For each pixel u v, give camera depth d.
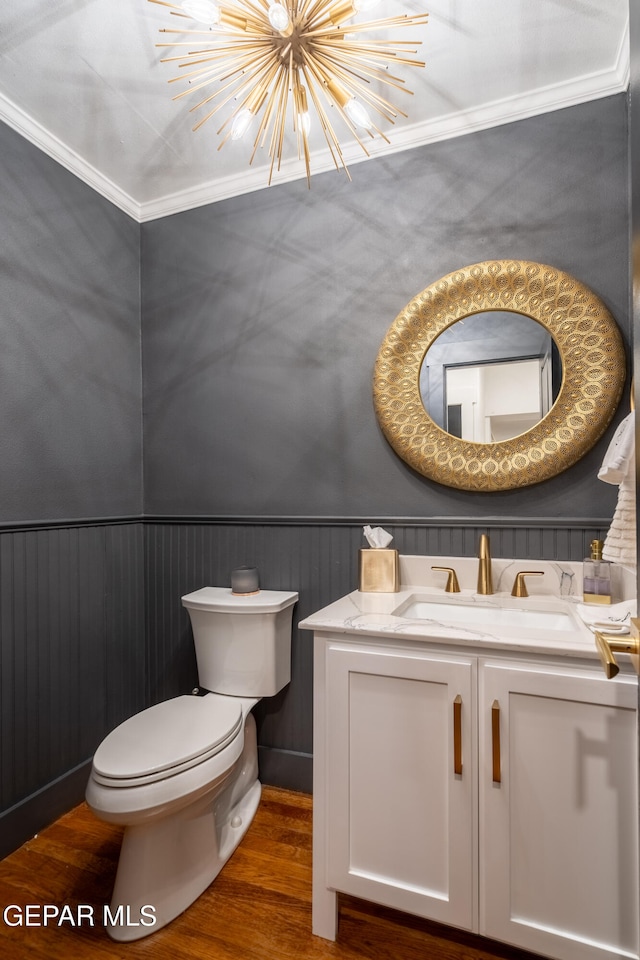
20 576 1.63
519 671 1.10
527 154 1.64
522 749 1.10
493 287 1.64
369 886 1.20
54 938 1.24
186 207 2.12
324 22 1.12
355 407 1.84
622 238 1.55
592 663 1.05
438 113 1.71
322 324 1.89
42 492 1.73
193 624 1.80
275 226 1.97
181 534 2.10
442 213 1.74
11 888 1.40
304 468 1.91
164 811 1.23
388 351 1.75
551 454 1.56
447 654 1.16
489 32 1.40
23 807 1.59
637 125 0.60
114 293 2.06
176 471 2.12
